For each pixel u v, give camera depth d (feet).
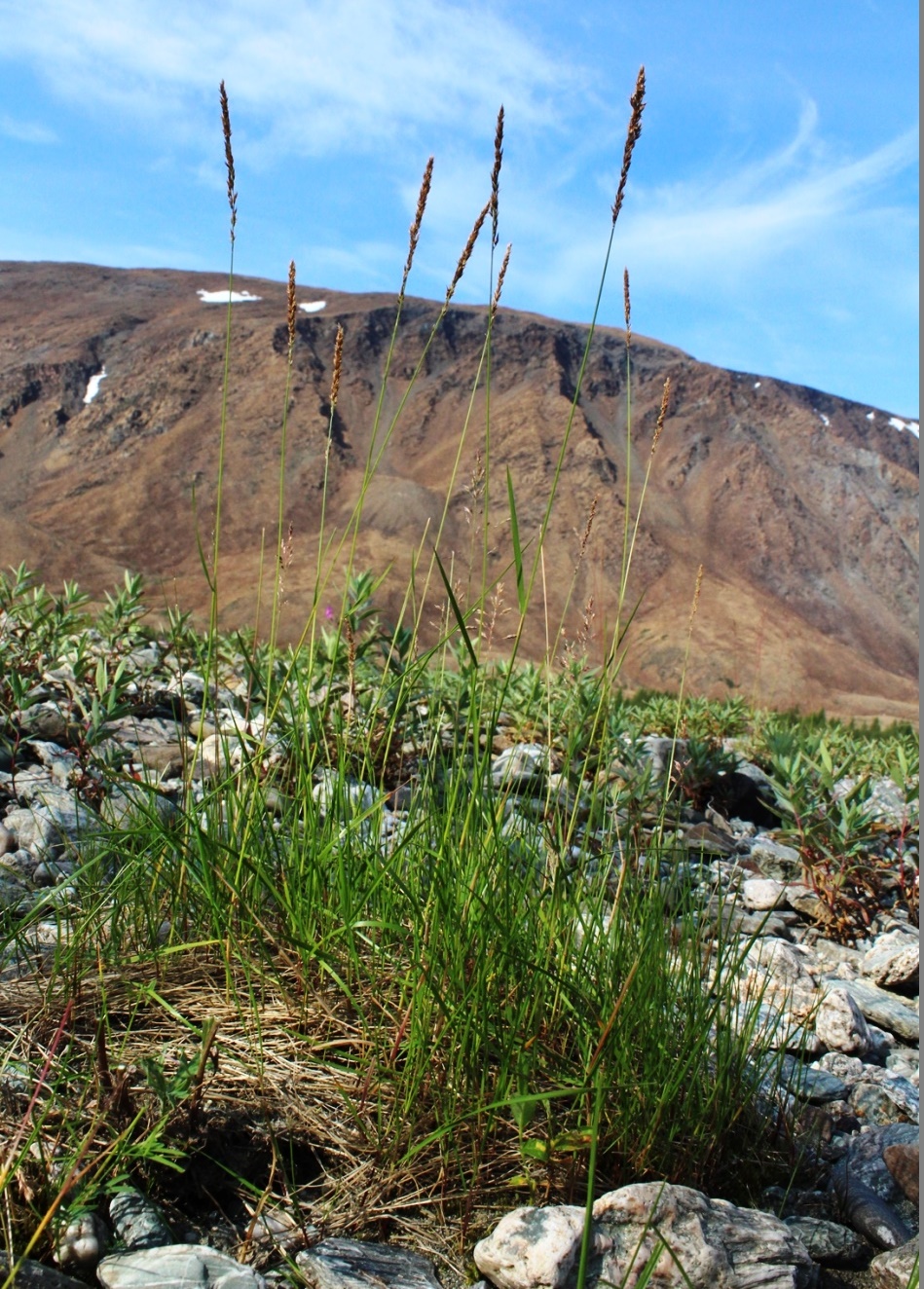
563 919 8.57
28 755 16.97
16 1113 6.89
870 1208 7.70
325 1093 7.58
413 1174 7.08
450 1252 6.60
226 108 8.73
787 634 604.49
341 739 10.12
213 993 8.55
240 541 607.37
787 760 18.62
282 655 13.75
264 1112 7.25
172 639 23.29
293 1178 6.95
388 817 11.38
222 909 9.07
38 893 9.99
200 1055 7.03
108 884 10.14
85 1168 6.28
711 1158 7.80
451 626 9.26
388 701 14.39
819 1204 7.88
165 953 8.47
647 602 605.73
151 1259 5.92
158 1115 7.00
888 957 13.85
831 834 16.48
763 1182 8.10
